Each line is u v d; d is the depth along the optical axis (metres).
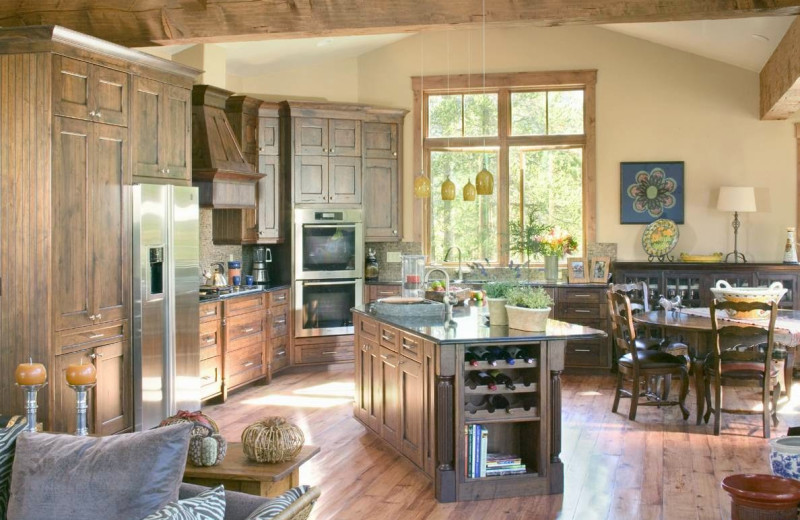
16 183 4.69
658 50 8.51
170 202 5.66
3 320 4.73
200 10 5.56
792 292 7.77
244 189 7.36
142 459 2.30
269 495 3.06
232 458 3.22
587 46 8.64
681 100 8.48
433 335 4.44
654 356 6.21
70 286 4.80
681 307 7.85
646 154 8.55
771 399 6.18
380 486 4.64
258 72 8.80
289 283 8.23
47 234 4.64
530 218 8.74
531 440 4.59
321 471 4.92
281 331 8.00
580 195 8.77
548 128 8.79
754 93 8.32
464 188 6.55
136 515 2.24
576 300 8.16
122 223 5.27
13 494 2.36
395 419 5.15
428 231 9.01
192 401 6.02
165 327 5.66
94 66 5.00
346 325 8.43
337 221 8.35
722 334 5.61
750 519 3.22
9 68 4.69
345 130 8.45
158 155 5.66
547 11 5.31
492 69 8.80
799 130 8.21
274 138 8.22
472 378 4.50
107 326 5.12
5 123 4.70
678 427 5.95
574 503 4.34
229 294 6.96
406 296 6.17
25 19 5.66
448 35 8.87
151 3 5.57
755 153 8.34
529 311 4.57
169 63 5.68
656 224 8.45
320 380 7.86
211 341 6.64
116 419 5.22
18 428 2.61
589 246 8.66
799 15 5.46
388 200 8.79
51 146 4.63
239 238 7.89
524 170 8.88
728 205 8.06
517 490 4.46
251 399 7.01
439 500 4.38
